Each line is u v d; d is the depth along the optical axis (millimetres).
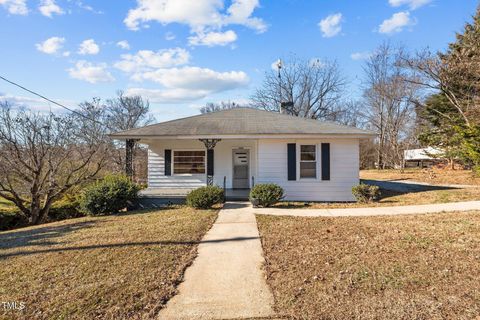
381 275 3613
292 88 34062
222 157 13039
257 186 9367
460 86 16375
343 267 3910
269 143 11336
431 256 4184
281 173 11328
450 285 3291
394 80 27797
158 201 10508
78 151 15789
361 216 7301
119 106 34562
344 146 11273
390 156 31469
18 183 13625
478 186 13070
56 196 13828
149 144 12992
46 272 4047
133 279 3729
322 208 8820
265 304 3066
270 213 8023
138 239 5555
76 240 5676
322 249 4688
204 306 3053
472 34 16328
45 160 13852
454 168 18625
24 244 5629
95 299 3217
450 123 16516
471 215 6777
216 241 5359
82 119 17594
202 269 4055
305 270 3877
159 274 3879
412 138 28766
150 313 2922
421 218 6719
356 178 11234
